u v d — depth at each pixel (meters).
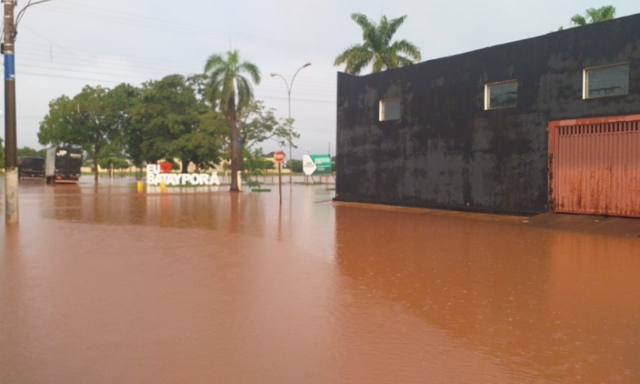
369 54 37.41
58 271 8.98
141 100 54.69
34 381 4.46
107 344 5.35
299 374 4.62
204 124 48.41
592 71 16.67
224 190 41.59
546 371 4.70
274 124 53.59
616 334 5.71
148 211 21.50
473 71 20.19
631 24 15.56
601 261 9.99
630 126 15.52
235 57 37.59
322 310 6.64
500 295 7.42
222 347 5.28
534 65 18.11
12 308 6.66
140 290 7.63
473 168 20.25
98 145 58.66
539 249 11.52
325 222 17.39
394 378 4.55
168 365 4.81
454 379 4.52
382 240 13.01
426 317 6.37
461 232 14.64
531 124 18.23
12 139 16.52
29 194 34.19
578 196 16.77
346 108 26.20
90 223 16.69
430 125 21.92
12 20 16.48
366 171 25.19
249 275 8.73
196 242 12.54
